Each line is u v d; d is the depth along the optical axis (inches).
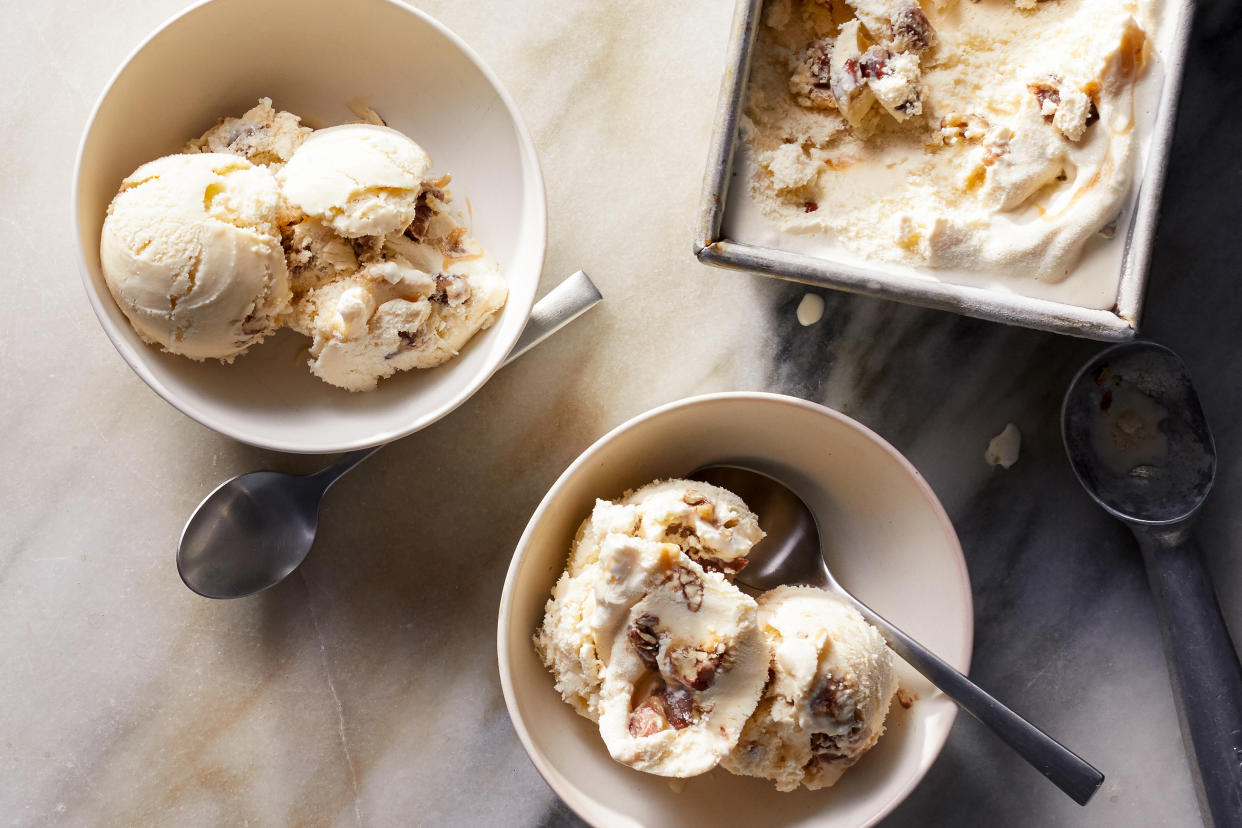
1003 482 26.6
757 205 24.5
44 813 26.2
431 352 25.3
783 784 24.6
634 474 25.4
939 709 24.8
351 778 26.4
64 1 26.0
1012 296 24.0
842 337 26.6
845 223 24.5
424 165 25.0
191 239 24.1
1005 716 24.5
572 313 26.0
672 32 26.4
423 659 26.5
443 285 25.1
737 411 24.8
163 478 26.3
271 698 26.4
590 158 26.5
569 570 25.0
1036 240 23.9
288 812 26.4
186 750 26.4
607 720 23.8
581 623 24.3
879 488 25.2
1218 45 26.3
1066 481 26.6
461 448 26.5
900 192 24.7
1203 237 26.4
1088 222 23.8
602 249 26.5
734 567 24.7
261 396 25.5
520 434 26.5
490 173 25.9
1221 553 26.5
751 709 23.8
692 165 26.5
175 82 25.0
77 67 26.0
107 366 26.2
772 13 24.5
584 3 26.4
